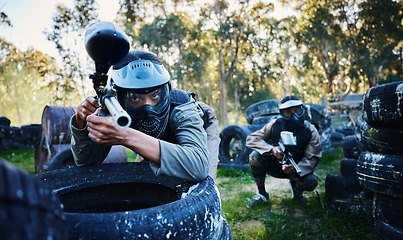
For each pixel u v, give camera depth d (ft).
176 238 3.59
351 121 47.83
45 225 1.98
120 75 5.20
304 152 11.91
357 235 8.85
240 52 99.71
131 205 5.97
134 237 3.33
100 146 6.06
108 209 5.90
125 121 3.79
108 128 4.14
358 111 48.32
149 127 5.26
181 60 92.17
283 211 11.32
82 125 5.65
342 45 96.43
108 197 5.89
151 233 3.43
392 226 7.48
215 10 95.35
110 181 5.84
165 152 4.62
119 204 5.95
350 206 10.25
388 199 7.59
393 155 7.45
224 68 102.17
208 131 7.86
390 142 7.42
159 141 4.68
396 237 7.29
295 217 10.66
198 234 3.84
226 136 21.33
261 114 25.88
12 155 31.24
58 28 77.36
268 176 18.33
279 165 12.34
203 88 103.91
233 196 13.74
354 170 10.51
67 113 15.39
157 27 89.71
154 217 3.54
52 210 2.15
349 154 11.14
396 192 7.21
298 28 100.89
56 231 2.15
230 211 11.22
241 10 95.96
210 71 109.40
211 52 101.76
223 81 98.53
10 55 114.01
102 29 3.96
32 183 1.94
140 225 3.41
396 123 7.20
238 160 20.18
